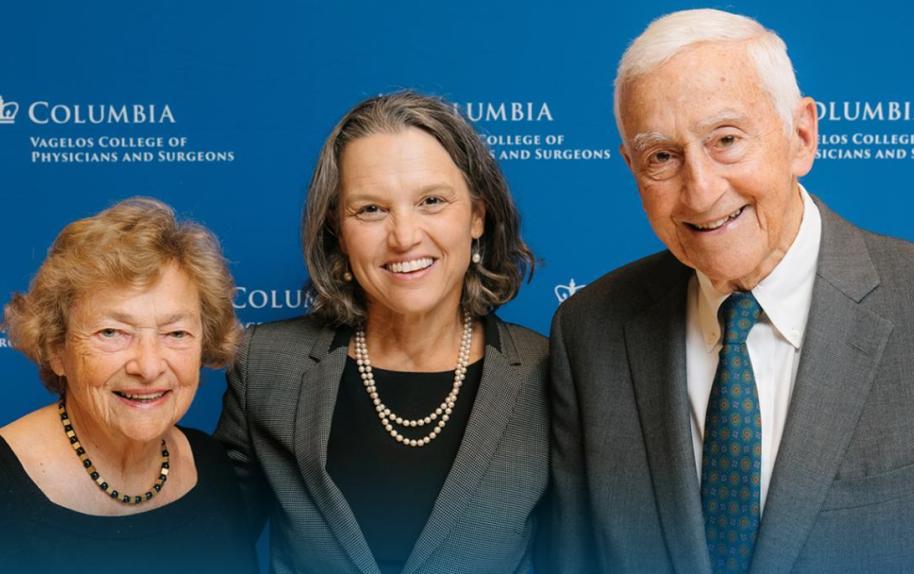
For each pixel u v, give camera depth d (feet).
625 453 5.05
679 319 5.01
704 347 4.98
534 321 7.57
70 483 4.86
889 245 4.69
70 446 4.95
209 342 5.14
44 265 4.74
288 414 5.66
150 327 4.68
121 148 7.45
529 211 7.47
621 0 7.33
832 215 4.83
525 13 7.36
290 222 7.48
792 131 4.47
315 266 5.79
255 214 7.50
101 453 4.96
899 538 4.33
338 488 5.49
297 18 7.38
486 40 7.37
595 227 7.48
